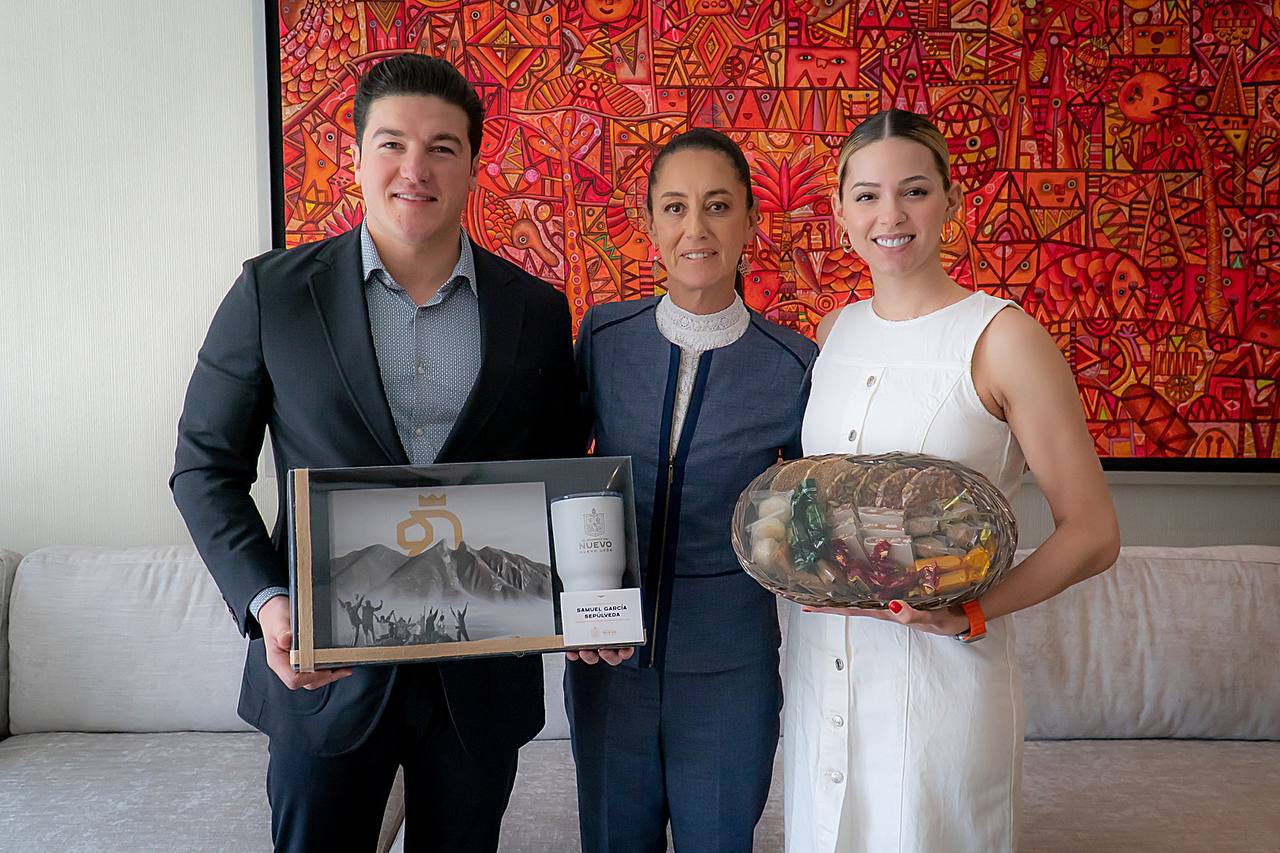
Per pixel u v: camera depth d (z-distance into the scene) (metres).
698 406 1.39
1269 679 1.98
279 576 1.22
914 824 1.18
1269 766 1.88
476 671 1.29
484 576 1.19
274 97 2.10
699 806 1.38
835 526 1.10
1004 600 1.14
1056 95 2.11
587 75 2.10
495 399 1.28
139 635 1.99
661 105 2.11
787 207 2.12
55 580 2.02
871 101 2.11
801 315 2.14
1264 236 2.12
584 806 1.43
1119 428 2.15
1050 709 1.99
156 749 1.92
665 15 2.10
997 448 1.22
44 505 2.19
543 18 2.09
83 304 2.16
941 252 2.13
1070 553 1.15
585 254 2.13
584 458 1.23
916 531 1.08
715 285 1.40
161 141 2.13
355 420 1.24
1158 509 2.20
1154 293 2.13
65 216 2.14
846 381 1.29
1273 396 2.14
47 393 2.17
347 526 1.16
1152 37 2.10
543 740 2.03
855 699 1.22
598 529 1.19
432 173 1.20
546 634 1.19
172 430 2.19
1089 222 2.12
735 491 1.39
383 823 1.73
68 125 2.13
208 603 2.02
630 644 1.20
